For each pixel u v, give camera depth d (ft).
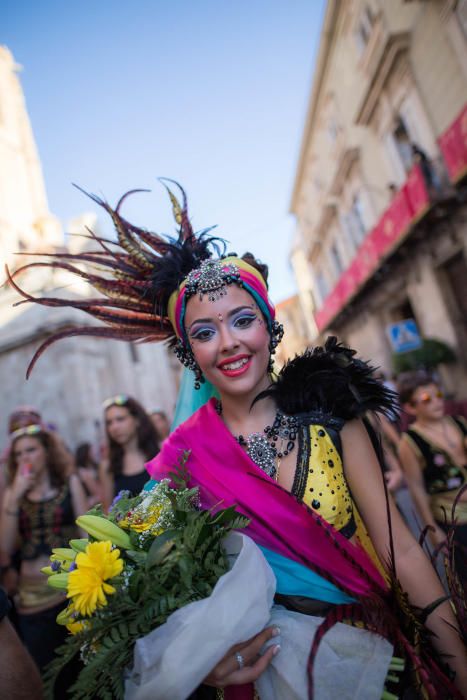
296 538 3.79
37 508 9.21
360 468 4.06
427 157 30.12
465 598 3.98
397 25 30.50
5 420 42.37
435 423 8.89
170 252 4.80
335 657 3.37
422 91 29.81
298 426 4.13
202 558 3.41
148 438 11.02
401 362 28.40
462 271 29.73
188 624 3.05
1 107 63.05
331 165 50.29
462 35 24.93
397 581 3.66
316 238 60.13
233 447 4.13
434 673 3.53
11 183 60.34
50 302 4.88
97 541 3.62
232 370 4.18
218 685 3.28
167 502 3.78
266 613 3.33
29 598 8.76
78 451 18.66
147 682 2.99
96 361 45.44
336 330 56.49
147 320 5.07
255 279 4.37
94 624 3.17
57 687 3.80
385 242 33.91
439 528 8.25
